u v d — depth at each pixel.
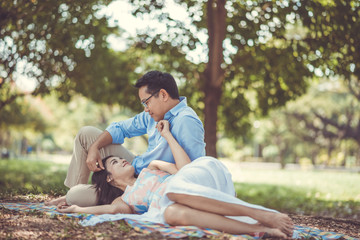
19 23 9.02
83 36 9.56
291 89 10.84
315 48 9.30
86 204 4.05
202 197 3.19
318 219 5.35
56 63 9.88
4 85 10.16
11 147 48.09
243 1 9.79
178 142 3.89
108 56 11.19
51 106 34.25
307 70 9.79
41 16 8.69
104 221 3.47
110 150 4.54
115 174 4.03
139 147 55.09
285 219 3.17
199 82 10.77
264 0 9.40
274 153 47.22
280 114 35.59
